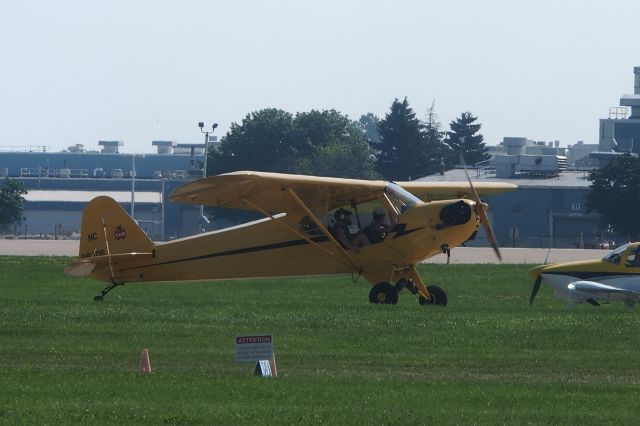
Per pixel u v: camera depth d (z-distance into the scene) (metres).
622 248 96.25
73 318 80.06
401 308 90.56
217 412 48.88
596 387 56.41
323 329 76.38
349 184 95.94
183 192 93.31
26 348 67.31
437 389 55.44
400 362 63.84
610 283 95.50
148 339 71.25
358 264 99.50
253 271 101.94
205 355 65.44
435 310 89.25
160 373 59.00
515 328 77.06
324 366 62.47
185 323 78.62
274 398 52.50
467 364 63.44
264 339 58.88
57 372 59.06
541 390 55.50
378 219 98.62
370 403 51.69
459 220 96.06
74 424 46.50
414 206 98.19
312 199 98.88
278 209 99.62
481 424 47.56
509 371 61.53
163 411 49.00
